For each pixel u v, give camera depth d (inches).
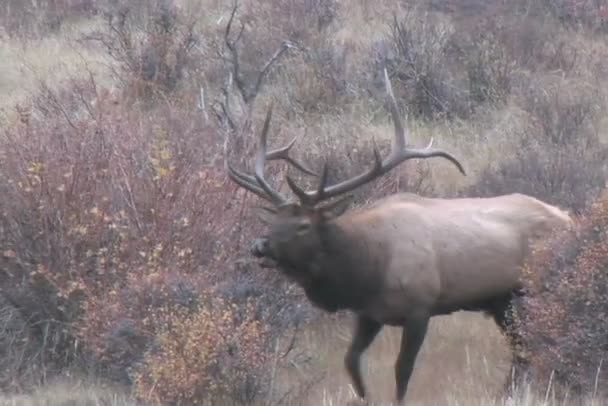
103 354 947.3
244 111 1537.9
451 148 1654.8
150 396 879.7
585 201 1272.1
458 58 1921.8
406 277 956.6
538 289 936.9
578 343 877.2
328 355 1062.4
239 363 890.7
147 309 936.9
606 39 2217.0
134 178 1031.6
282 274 951.0
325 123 1734.7
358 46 2060.8
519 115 1750.7
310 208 925.8
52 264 1008.2
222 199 1029.8
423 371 1047.6
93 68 2000.5
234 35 2107.5
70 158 1049.5
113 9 2297.0
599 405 853.2
